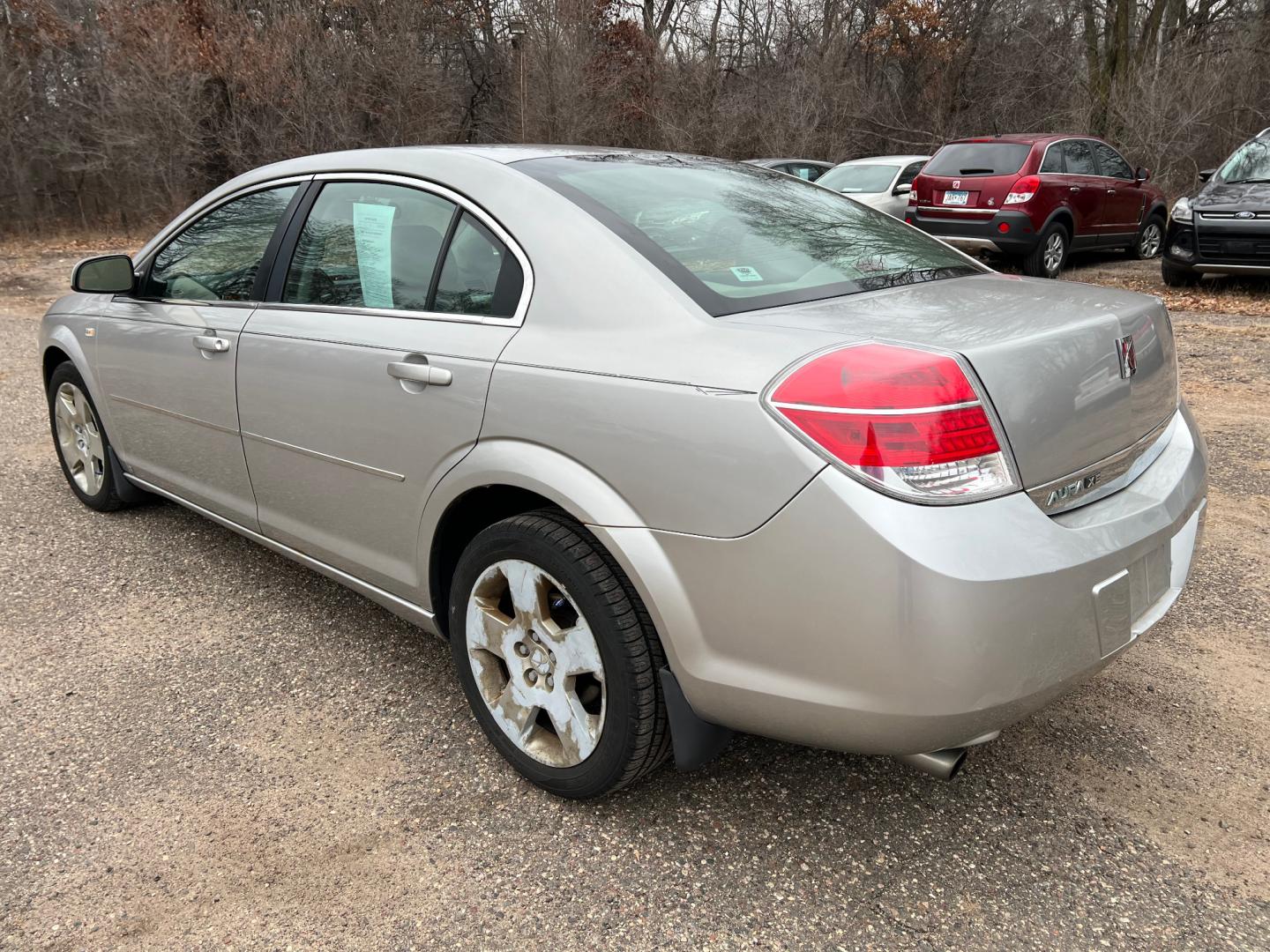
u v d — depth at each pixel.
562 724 2.24
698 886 2.06
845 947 1.89
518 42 21.86
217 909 2.00
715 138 23.50
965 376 1.74
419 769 2.47
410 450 2.44
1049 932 1.93
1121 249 12.77
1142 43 20.97
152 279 3.57
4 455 5.17
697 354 1.92
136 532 4.07
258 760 2.51
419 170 2.63
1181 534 2.26
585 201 2.34
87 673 2.94
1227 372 6.67
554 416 2.09
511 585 2.27
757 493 1.79
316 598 3.46
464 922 1.97
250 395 2.97
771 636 1.83
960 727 1.76
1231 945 1.89
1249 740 2.57
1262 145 9.91
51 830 2.24
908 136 25.61
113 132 18.36
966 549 1.68
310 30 20.20
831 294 2.20
